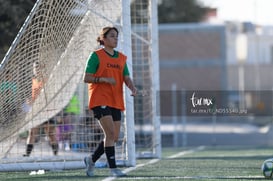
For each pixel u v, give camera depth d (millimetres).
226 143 71312
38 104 35812
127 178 28297
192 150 55781
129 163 35875
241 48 128375
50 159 36469
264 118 100375
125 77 28594
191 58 119188
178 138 78312
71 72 36688
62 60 35438
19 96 34125
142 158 43938
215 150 55219
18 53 32875
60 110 39969
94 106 27938
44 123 42469
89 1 35125
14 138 36344
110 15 37938
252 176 29219
